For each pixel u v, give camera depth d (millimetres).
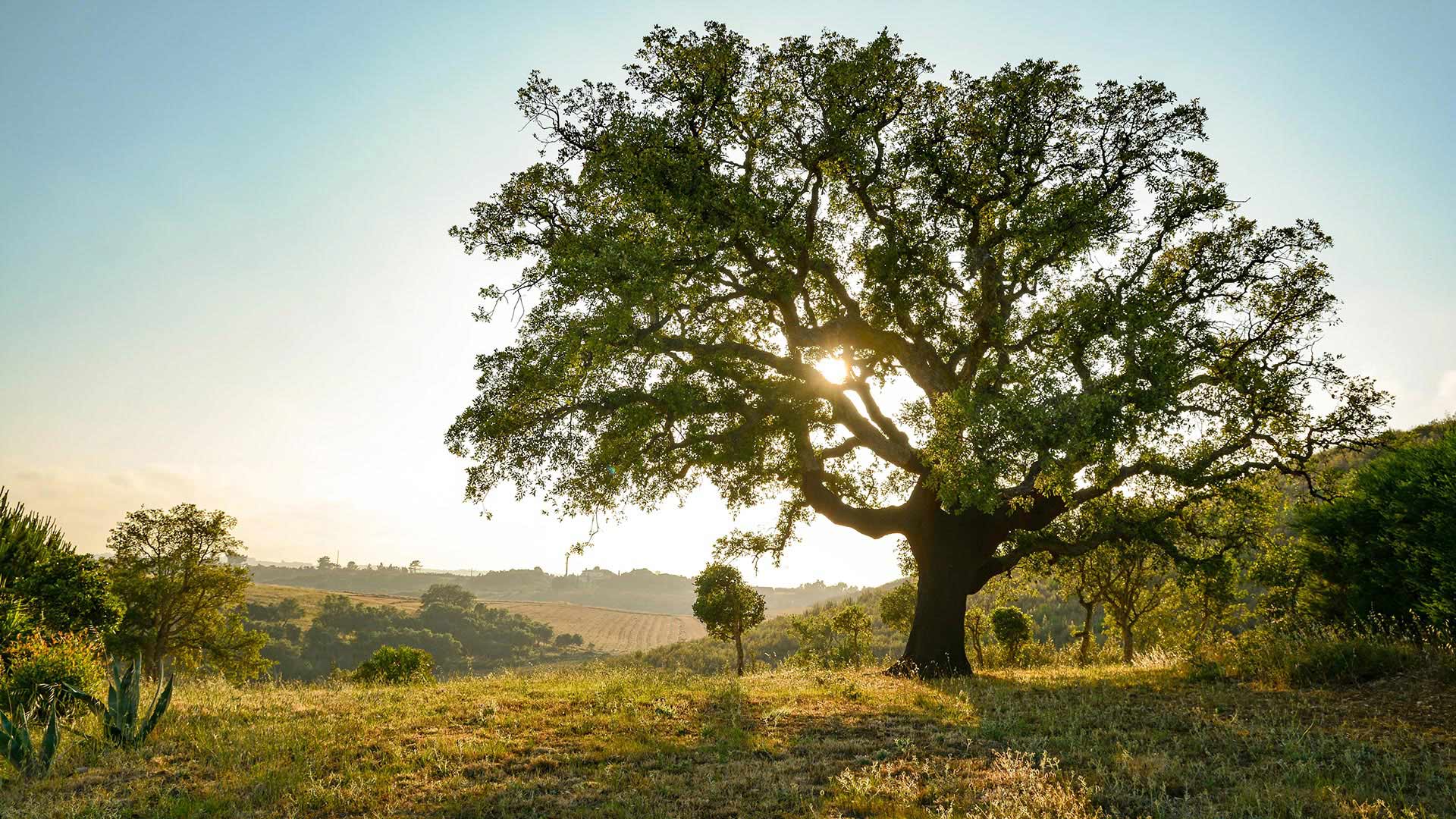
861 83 15367
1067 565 22469
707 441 16172
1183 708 9477
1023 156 15938
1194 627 25953
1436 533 11312
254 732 8695
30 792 6473
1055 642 39875
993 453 13008
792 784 6668
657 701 11055
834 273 16938
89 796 6414
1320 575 14203
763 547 20969
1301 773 6324
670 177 14938
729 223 15055
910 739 8320
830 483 18938
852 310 16922
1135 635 30234
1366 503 13266
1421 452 12812
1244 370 14570
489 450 15133
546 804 6320
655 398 15500
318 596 151875
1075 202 14922
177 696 11547
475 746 8188
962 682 13883
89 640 14109
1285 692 10125
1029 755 6961
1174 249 16453
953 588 16797
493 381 14586
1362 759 6773
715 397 16828
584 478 15914
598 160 15320
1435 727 7766
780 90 15805
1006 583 24953
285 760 7484
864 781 6492
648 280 13531
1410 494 12102
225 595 37812
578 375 14359
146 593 34750
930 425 15953
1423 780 6074
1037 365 15039
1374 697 9281
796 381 16797
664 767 7480
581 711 10281
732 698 11484
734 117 15758
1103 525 16859
